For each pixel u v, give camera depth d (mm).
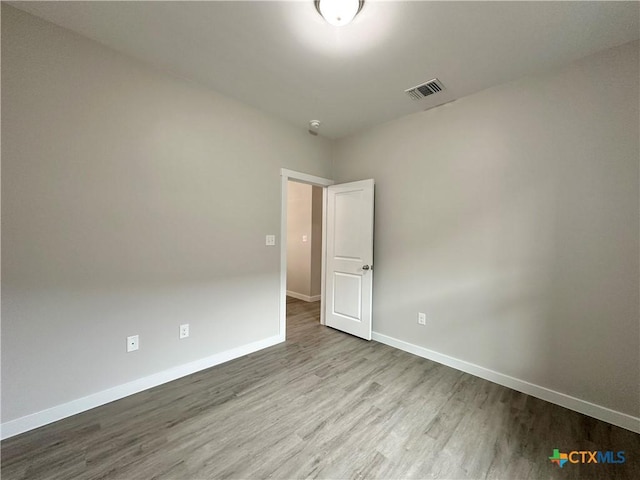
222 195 2590
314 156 3430
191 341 2416
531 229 2166
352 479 1389
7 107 1610
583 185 1946
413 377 2398
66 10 1631
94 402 1926
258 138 2854
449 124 2625
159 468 1436
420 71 2168
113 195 1988
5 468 1423
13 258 1640
